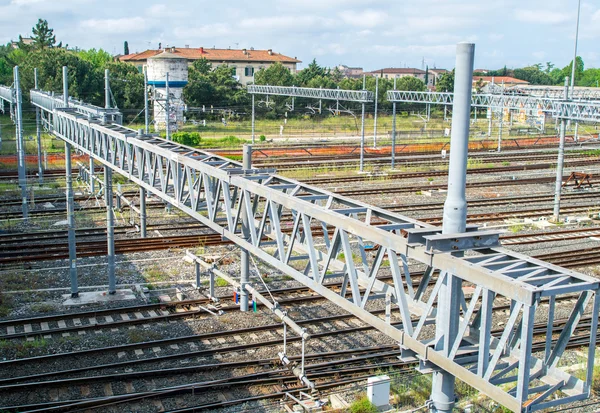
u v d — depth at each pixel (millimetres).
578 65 145750
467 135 9602
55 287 20953
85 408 13750
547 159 51844
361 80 89500
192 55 99438
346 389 14789
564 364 16219
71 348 16484
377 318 10695
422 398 14578
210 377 15219
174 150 18703
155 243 25547
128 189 35938
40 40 98188
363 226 10633
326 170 43375
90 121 23672
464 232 9859
